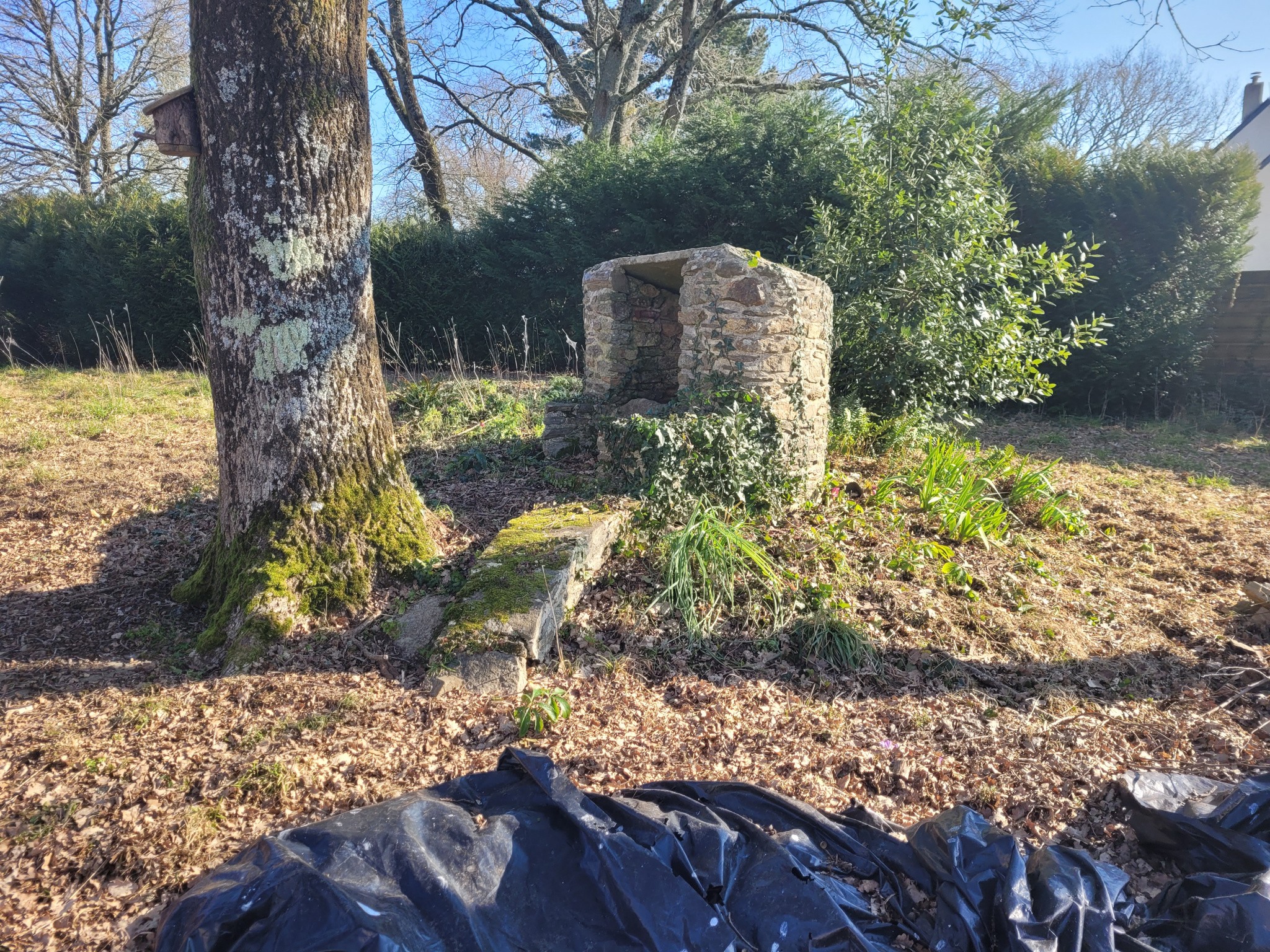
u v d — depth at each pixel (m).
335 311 4.23
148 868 2.54
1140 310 10.00
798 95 11.22
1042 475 6.16
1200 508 6.50
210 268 4.08
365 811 2.28
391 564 4.37
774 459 5.20
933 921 2.28
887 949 2.16
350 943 1.83
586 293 7.01
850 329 7.34
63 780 2.95
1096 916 2.12
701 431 4.86
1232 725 3.46
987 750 3.28
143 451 7.61
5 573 4.81
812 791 2.99
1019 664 4.05
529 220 13.55
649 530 4.82
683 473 4.83
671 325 7.26
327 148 4.07
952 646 4.15
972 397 7.66
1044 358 7.39
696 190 11.38
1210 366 10.61
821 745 3.33
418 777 3.01
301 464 4.21
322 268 4.15
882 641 4.13
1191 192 9.73
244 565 4.14
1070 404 10.84
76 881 2.51
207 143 3.95
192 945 1.85
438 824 2.25
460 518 5.22
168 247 13.80
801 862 2.39
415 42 18.58
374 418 4.51
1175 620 4.52
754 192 10.84
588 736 3.30
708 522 4.50
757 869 2.30
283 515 4.18
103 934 2.31
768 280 5.15
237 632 3.92
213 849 2.62
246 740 3.20
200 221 4.09
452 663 3.62
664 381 7.25
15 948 2.26
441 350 14.07
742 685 3.76
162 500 6.13
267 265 4.02
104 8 20.44
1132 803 2.70
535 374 12.79
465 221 22.42
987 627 4.32
